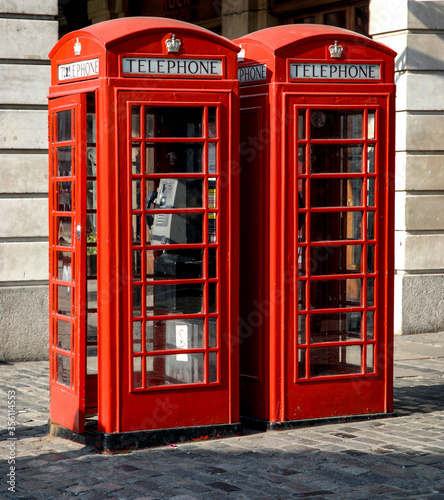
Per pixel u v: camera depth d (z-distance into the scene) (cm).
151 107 581
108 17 1381
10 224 920
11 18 906
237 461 558
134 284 583
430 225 1112
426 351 988
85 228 586
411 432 632
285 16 1312
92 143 611
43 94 925
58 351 627
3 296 911
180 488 506
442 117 1111
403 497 488
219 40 597
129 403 585
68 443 607
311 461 558
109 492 500
